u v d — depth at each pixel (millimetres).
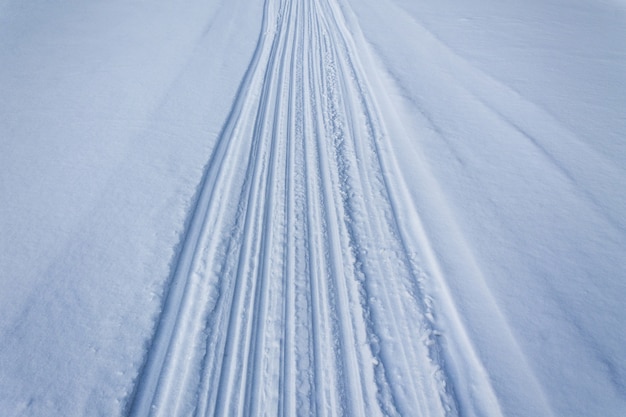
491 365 2801
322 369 2773
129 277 3453
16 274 3439
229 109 6156
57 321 3078
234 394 2633
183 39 8938
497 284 3385
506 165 4910
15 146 5145
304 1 11633
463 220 4062
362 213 4168
